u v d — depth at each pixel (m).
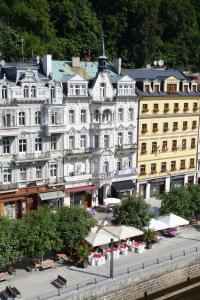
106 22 133.12
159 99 82.12
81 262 54.31
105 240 56.03
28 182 70.75
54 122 70.88
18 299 45.78
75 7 131.12
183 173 89.06
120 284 50.97
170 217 64.56
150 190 85.25
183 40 143.25
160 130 83.81
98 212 76.38
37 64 74.62
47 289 48.34
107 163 78.12
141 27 129.25
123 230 58.50
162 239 64.62
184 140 88.06
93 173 77.06
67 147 73.62
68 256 56.56
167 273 55.28
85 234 55.62
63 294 47.00
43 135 70.62
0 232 49.25
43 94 69.25
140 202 62.88
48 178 72.44
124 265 54.78
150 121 82.12
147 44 130.00
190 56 143.50
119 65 82.81
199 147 90.75
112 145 77.81
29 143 69.69
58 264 55.16
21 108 67.69
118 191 78.81
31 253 51.53
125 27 133.00
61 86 70.75
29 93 67.94
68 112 72.50
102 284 49.47
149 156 83.50
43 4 128.12
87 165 76.50
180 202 68.12
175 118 85.38
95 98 74.94
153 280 53.94
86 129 74.94
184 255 57.91
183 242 63.47
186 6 143.25
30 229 51.56
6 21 124.50
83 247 54.56
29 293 47.31
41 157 70.62
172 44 140.75
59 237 54.38
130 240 62.75
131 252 59.28
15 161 68.25
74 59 78.25
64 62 78.12
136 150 81.19
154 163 84.56
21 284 49.47
